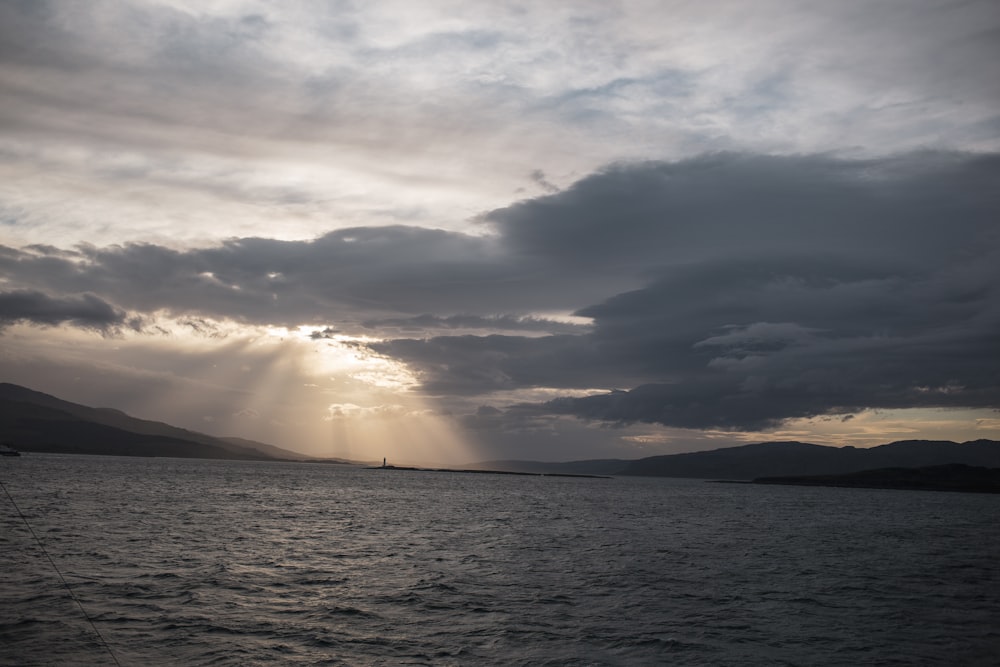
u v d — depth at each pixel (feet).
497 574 143.43
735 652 89.97
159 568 133.80
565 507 414.82
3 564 130.00
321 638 89.40
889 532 293.02
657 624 103.09
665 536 241.96
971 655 92.17
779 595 129.80
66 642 83.76
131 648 82.43
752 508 464.24
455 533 230.48
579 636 94.79
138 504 290.56
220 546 169.78
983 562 191.01
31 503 269.85
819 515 407.03
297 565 145.48
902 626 107.45
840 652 91.91
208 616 97.91
